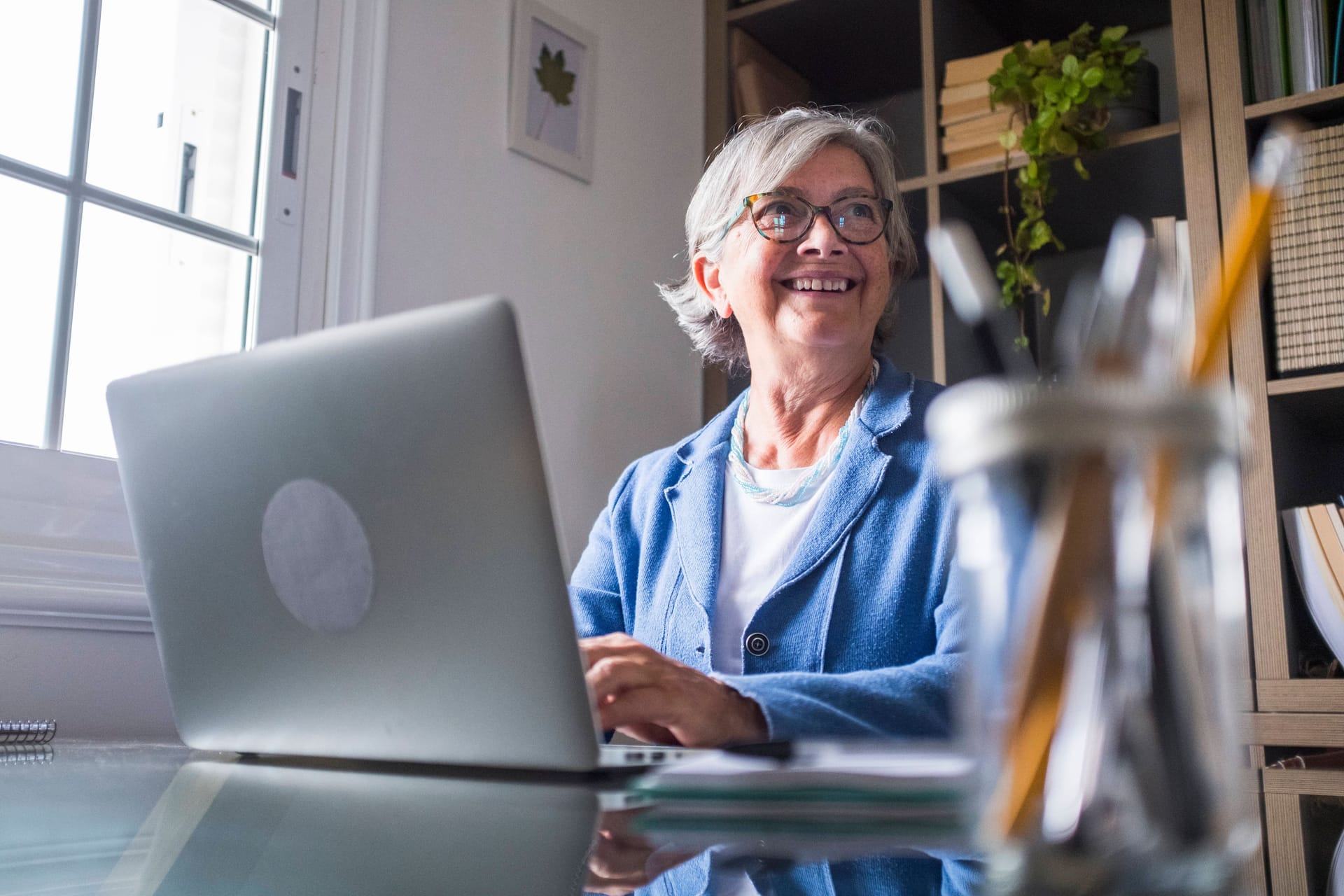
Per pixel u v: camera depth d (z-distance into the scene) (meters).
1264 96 2.13
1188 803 0.33
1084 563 0.32
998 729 0.34
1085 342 0.34
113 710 1.58
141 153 1.80
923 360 2.76
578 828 0.49
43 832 0.50
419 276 2.10
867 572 1.29
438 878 0.39
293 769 0.73
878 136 1.64
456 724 0.65
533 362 2.30
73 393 1.69
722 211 1.62
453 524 0.62
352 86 2.03
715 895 0.35
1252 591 1.97
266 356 0.70
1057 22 2.68
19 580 1.49
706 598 1.38
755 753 0.69
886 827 0.50
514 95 2.30
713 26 2.81
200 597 0.78
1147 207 2.49
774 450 1.55
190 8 1.87
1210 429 0.32
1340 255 1.98
